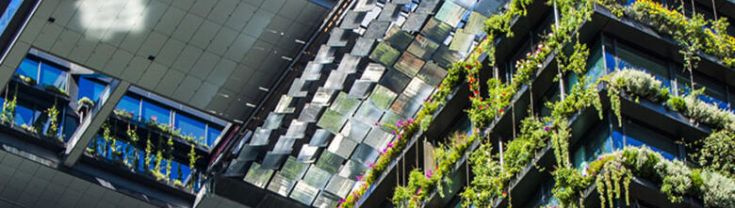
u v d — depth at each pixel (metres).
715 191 47.50
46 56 65.81
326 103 61.84
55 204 65.25
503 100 53.62
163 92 62.25
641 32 52.50
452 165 54.66
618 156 47.59
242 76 61.72
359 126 62.56
